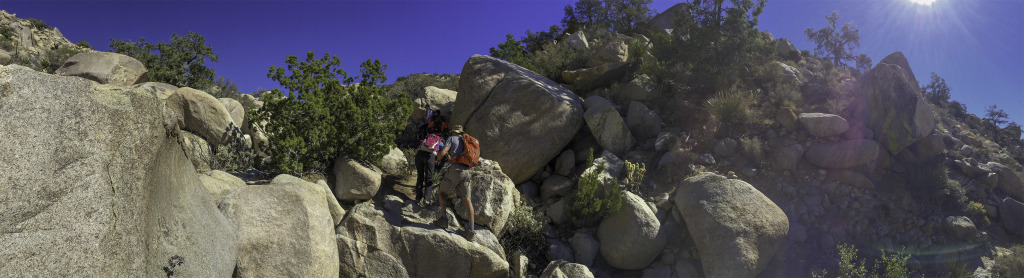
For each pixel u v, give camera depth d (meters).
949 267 7.97
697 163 9.64
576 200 8.34
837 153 9.26
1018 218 8.99
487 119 10.38
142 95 3.28
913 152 10.00
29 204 2.40
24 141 2.51
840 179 9.16
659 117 11.34
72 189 2.58
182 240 3.54
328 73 8.55
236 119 10.09
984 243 8.47
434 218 6.67
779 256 7.63
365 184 6.78
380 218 6.29
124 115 3.04
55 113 2.68
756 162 9.53
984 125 15.01
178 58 17.75
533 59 18.61
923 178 9.25
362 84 8.78
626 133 10.52
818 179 9.17
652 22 28.48
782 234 7.61
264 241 4.90
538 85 10.80
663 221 8.34
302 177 7.29
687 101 12.13
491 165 7.84
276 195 5.37
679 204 8.33
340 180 7.11
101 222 2.63
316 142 7.46
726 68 12.61
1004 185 9.78
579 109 10.78
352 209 6.36
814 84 13.08
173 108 7.89
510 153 9.73
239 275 4.58
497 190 7.28
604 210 8.14
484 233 6.76
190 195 4.02
